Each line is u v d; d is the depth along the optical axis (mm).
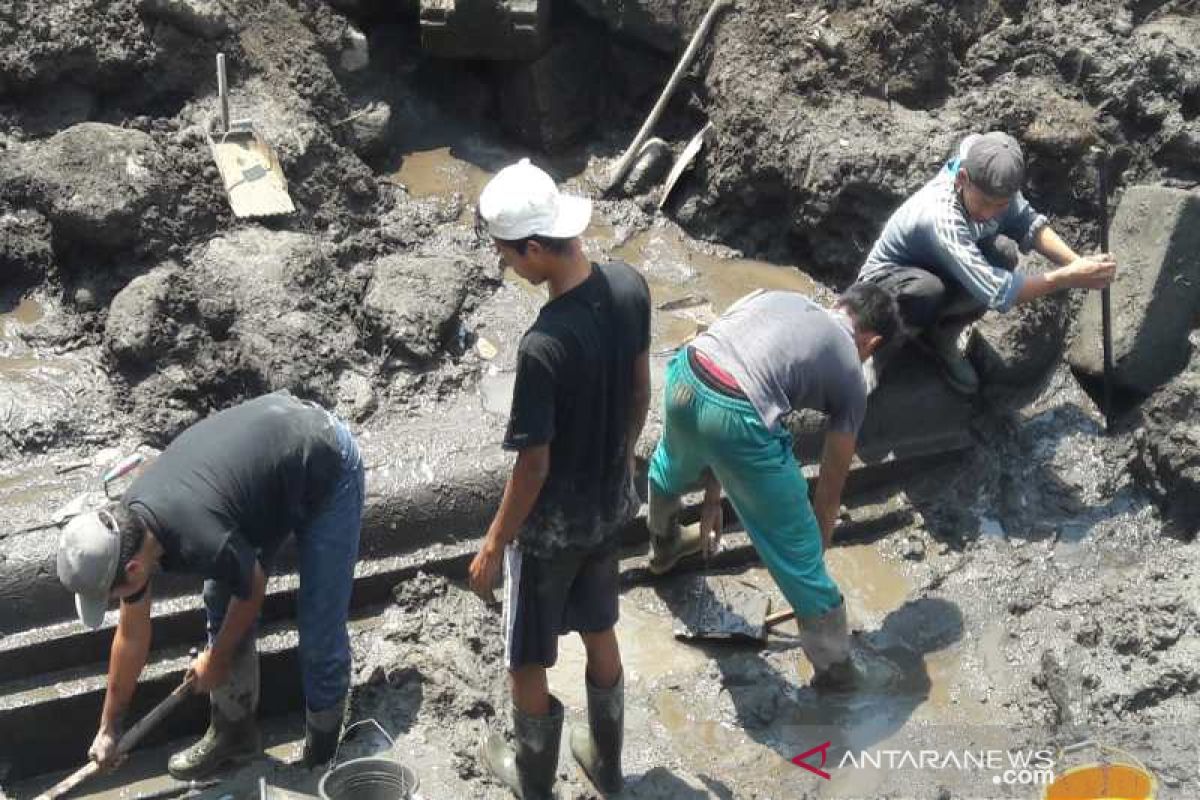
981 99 6258
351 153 6375
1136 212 5547
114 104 6160
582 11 6750
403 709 4520
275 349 5312
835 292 6188
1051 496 5375
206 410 5250
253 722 4387
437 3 6492
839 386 4320
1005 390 5652
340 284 5730
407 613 4797
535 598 3949
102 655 4559
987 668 4828
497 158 6762
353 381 5371
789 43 6363
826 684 4730
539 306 5910
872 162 5992
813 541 4457
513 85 6734
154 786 4402
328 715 4238
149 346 5223
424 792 4277
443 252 6047
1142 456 5402
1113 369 5461
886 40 6305
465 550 4914
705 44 6582
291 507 3936
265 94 6281
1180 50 6246
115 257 5641
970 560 5207
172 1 6066
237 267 5543
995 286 4906
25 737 4445
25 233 5707
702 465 4566
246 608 3873
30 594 4512
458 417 5316
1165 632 4812
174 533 3672
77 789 4391
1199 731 4539
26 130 6039
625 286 3732
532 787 4277
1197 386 5359
